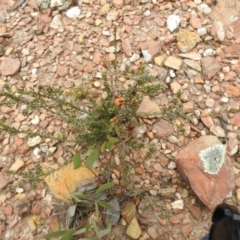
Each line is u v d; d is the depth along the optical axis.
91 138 0.59
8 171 0.57
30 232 0.59
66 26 0.74
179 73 0.68
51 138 0.59
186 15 0.73
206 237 0.54
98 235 0.52
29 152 0.64
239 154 0.63
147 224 0.58
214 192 0.58
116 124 0.58
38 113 0.67
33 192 0.61
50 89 0.56
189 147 0.60
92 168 0.61
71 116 0.59
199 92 0.67
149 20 0.73
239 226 0.43
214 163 0.59
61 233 0.51
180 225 0.58
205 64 0.69
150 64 0.69
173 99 0.66
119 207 0.58
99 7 0.75
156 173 0.61
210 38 0.71
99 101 0.65
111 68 0.69
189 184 0.60
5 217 0.60
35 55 0.72
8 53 0.73
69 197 0.59
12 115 0.67
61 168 0.60
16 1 0.78
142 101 0.64
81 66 0.70
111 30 0.73
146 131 0.63
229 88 0.67
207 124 0.64
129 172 0.59
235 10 0.74
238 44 0.71
